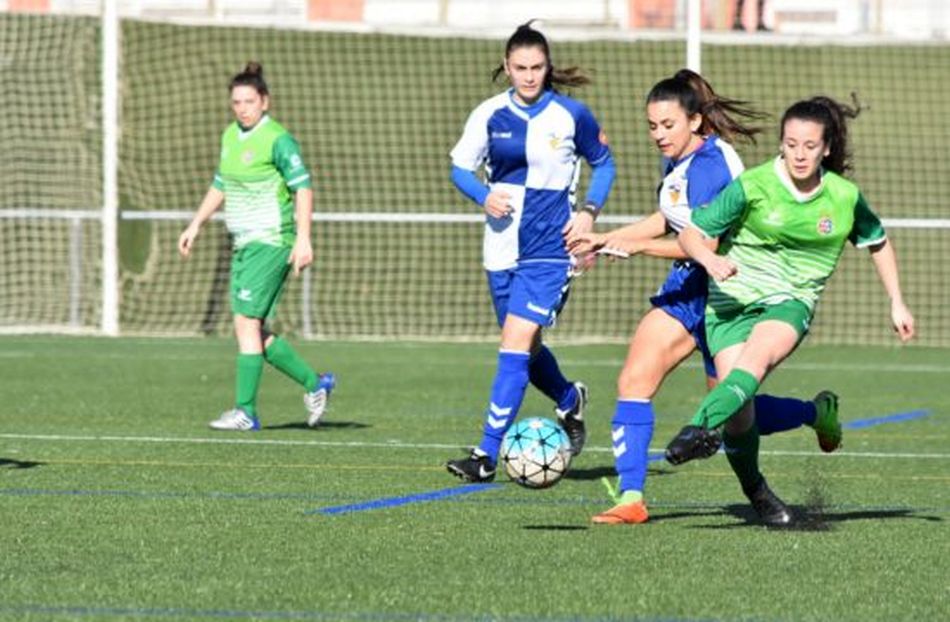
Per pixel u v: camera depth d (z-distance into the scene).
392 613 13.62
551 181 21.86
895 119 68.19
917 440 28.19
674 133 18.73
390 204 60.03
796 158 17.02
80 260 49.84
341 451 25.81
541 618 13.48
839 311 52.31
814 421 19.83
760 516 18.89
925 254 57.25
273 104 67.19
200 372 38.88
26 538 17.36
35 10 67.00
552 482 18.56
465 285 53.50
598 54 70.06
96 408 31.83
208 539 17.39
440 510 19.73
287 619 13.36
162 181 60.03
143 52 69.69
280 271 28.59
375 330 49.34
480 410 32.28
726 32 61.00
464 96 68.44
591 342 47.31
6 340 46.03
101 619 13.33
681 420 31.03
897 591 14.83
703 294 18.48
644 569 15.79
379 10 77.19
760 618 13.61
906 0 74.06
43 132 62.12
